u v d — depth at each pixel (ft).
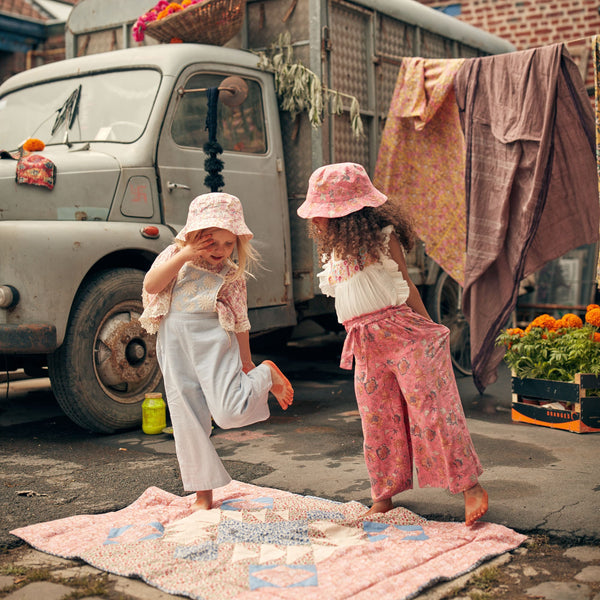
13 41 33.19
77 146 16.65
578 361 14.52
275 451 13.48
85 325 14.26
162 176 15.99
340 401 18.01
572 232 16.17
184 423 9.86
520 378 15.31
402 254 9.73
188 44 16.99
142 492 11.27
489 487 11.00
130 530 9.43
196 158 16.66
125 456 13.30
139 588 8.02
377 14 20.22
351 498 10.85
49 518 10.19
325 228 9.68
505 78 16.40
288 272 18.33
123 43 20.39
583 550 8.82
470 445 9.34
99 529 9.59
